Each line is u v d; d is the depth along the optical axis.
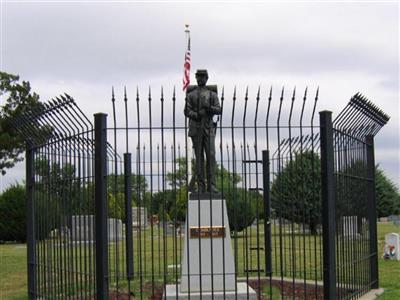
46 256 10.19
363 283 10.81
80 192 8.74
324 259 8.66
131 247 12.84
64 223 9.01
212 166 10.27
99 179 8.42
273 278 12.89
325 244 8.66
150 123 8.55
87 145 8.59
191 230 9.88
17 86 46.25
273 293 10.79
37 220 10.27
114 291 11.55
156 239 26.83
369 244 11.50
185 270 9.83
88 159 8.60
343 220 9.41
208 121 10.13
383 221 52.97
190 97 10.12
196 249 9.86
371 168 11.74
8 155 45.28
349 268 9.74
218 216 9.93
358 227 10.49
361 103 9.88
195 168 10.20
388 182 49.94
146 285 12.26
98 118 8.47
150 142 10.02
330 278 8.59
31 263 10.54
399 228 40.88
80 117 8.59
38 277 10.05
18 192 32.88
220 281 9.78
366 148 11.55
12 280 15.12
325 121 8.78
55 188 9.38
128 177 12.84
